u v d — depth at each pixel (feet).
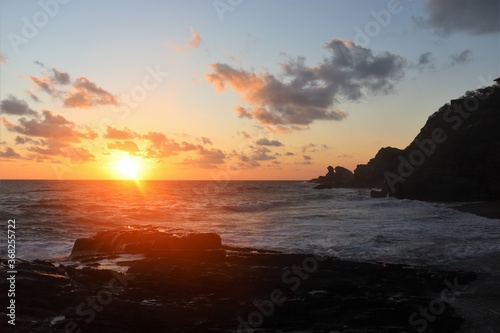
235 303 37.27
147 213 131.54
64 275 42.75
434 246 64.03
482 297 40.34
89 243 65.16
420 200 178.81
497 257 56.34
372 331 32.27
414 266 51.78
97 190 340.59
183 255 54.80
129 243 62.44
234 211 145.69
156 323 33.32
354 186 344.49
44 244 76.43
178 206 167.22
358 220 105.91
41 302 35.32
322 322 33.96
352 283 43.01
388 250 61.77
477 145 179.63
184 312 34.96
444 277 45.34
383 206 154.10
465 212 119.14
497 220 97.40
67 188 382.22
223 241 71.97
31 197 229.66
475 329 33.35
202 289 40.37
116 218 118.01
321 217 117.39
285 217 119.96
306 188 390.42
